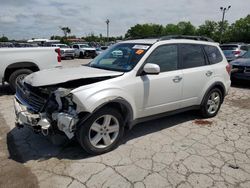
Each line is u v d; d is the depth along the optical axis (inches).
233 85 339.6
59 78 124.3
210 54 187.8
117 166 120.8
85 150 127.0
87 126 121.0
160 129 169.0
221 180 111.2
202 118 193.5
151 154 133.3
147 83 142.1
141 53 146.6
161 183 108.3
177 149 139.8
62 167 119.3
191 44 173.9
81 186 105.3
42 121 118.7
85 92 117.9
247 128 174.7
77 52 1053.8
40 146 140.7
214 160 128.4
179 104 166.1
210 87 182.7
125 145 143.4
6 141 146.8
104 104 121.9
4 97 254.4
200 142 149.6
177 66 161.6
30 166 120.0
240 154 135.6
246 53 353.7
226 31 2603.3
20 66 259.9
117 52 160.7
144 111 146.6
